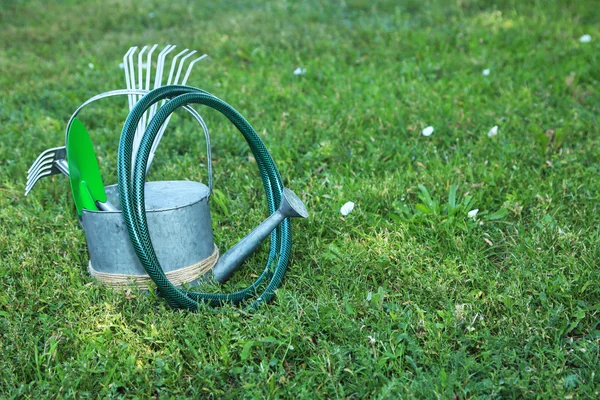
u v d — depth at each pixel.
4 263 2.65
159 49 6.32
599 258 2.52
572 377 1.97
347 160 3.64
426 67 5.26
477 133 3.97
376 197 3.10
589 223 2.83
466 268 2.54
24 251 2.78
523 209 3.04
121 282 2.37
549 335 2.19
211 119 4.40
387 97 4.62
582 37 5.47
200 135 4.05
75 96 4.96
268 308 2.34
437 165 3.44
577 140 3.77
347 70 5.41
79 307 2.37
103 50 6.36
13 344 2.16
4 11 7.98
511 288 2.35
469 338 2.15
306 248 2.72
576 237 2.63
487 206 3.10
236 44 6.27
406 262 2.55
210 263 2.47
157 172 3.59
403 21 6.88
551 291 2.35
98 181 2.55
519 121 4.02
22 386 1.98
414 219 2.90
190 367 2.10
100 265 2.39
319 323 2.25
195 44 6.41
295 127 4.12
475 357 2.12
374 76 5.14
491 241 2.79
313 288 2.45
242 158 3.73
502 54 5.54
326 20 7.13
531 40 5.87
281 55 5.90
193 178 3.41
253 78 5.27
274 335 2.22
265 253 2.70
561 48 5.55
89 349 2.15
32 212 3.14
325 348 2.11
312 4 7.93
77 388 2.03
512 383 1.93
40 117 4.49
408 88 4.75
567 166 3.38
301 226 2.90
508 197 3.04
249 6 8.20
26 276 2.57
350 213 2.96
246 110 4.54
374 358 2.06
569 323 2.23
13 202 3.33
